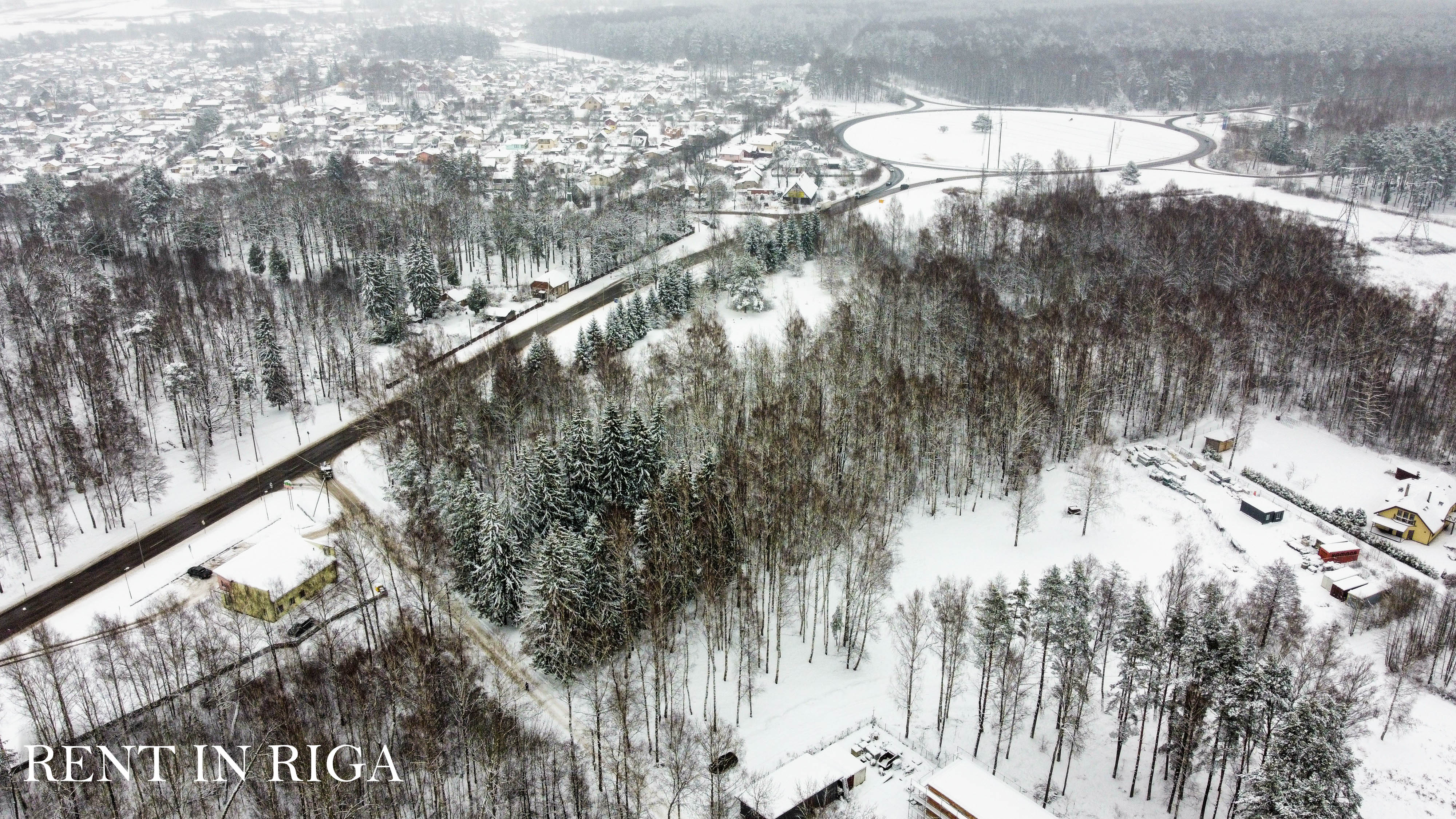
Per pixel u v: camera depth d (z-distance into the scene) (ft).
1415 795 278.46
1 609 358.64
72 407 488.85
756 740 299.17
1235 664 259.80
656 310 609.42
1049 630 283.18
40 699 289.74
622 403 436.35
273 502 437.99
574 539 322.55
